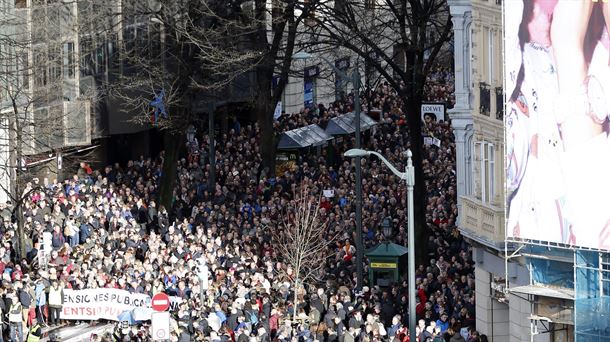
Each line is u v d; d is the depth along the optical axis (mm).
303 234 112812
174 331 99688
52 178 129750
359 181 111188
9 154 118625
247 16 134625
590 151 85688
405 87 117312
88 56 137500
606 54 84312
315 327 103312
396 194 128500
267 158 139125
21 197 112438
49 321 105875
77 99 135125
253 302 103125
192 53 131750
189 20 129500
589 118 85438
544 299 89938
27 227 112562
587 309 87125
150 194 130875
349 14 125875
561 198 87312
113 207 119938
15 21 126125
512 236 90062
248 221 123812
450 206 122312
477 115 102188
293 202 123375
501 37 98062
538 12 87188
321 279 111812
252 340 99062
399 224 121062
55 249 110625
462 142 106438
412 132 117062
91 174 133000
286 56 134125
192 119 133500
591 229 85938
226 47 133625
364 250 117562
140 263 109875
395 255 109875
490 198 100062
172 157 129750
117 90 136500
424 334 97688
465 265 109625
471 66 104312
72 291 105375
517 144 89312
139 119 134250
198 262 108188
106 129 141125
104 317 105375
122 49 139000
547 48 86938
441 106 149750
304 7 132500
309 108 167125
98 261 108875
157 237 114125
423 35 116688
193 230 122625
